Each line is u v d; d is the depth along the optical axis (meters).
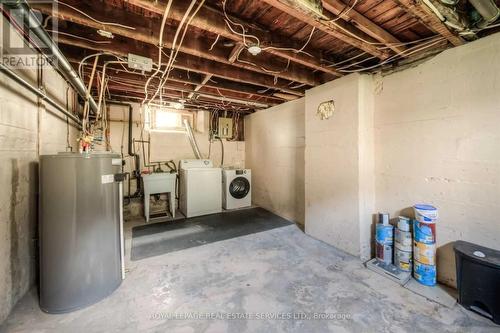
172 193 3.88
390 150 2.24
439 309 1.56
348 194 2.42
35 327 1.40
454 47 1.76
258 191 4.73
